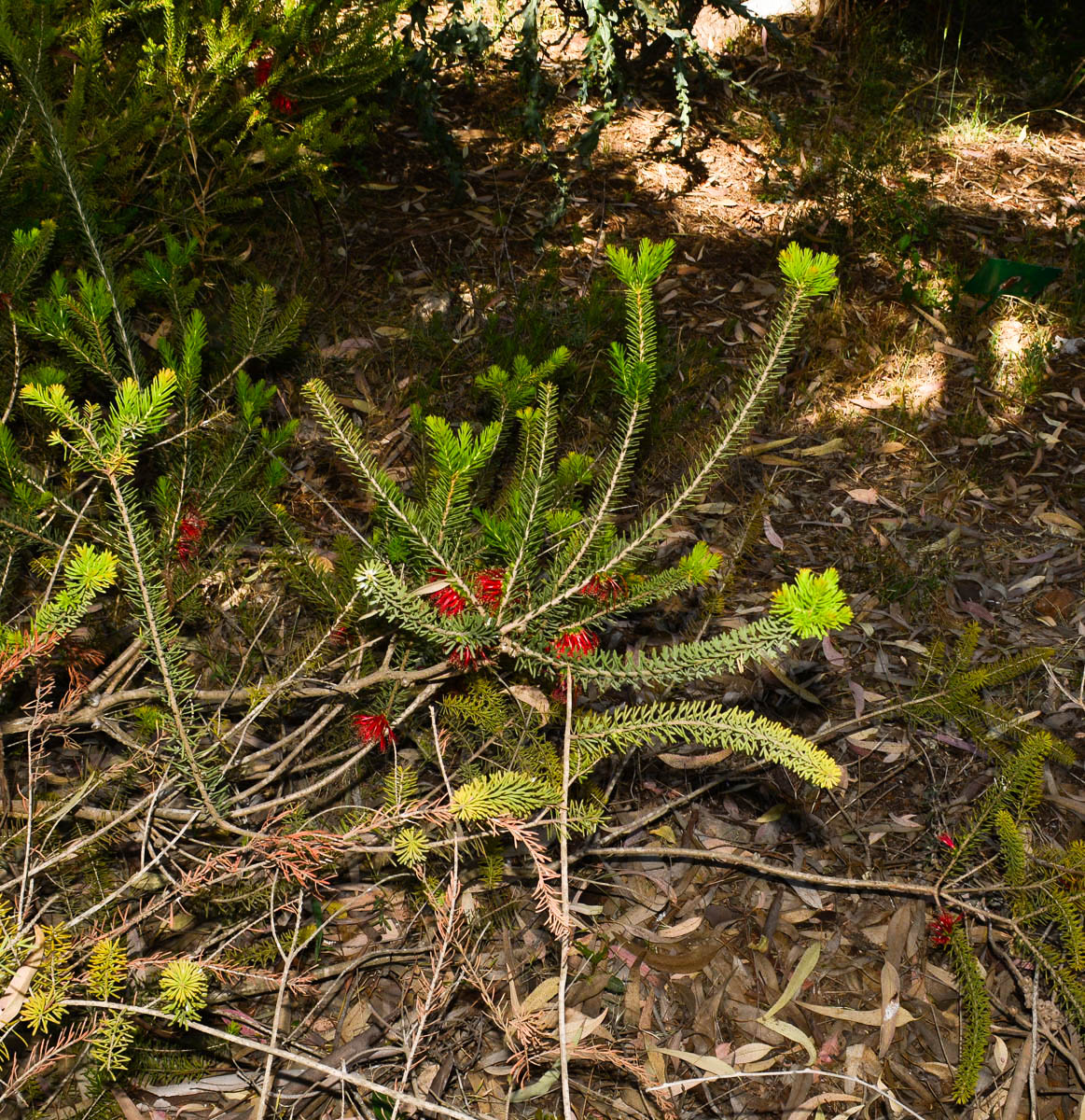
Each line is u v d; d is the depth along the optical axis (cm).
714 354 418
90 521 199
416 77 508
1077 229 503
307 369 399
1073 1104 213
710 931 244
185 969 146
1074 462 388
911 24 705
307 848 174
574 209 513
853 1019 230
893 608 329
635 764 274
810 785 277
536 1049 205
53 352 268
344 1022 217
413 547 166
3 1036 152
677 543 343
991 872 249
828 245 500
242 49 343
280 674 237
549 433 158
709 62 521
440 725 241
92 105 343
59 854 189
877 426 404
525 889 246
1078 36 691
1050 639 318
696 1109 212
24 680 243
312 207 478
